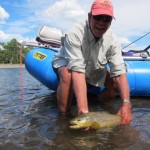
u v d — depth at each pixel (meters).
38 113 1.61
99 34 1.43
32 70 2.08
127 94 1.48
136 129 1.28
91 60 1.54
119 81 1.53
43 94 2.33
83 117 1.22
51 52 2.11
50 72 1.95
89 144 1.09
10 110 1.71
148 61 2.15
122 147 1.06
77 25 1.50
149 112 1.63
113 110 1.66
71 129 1.28
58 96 1.57
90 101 1.90
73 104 1.75
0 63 24.95
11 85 3.13
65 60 1.58
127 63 2.08
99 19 1.35
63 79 1.51
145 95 2.09
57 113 1.60
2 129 1.30
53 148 1.05
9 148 1.06
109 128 1.29
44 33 2.23
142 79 2.01
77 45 1.46
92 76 1.66
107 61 1.60
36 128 1.31
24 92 2.48
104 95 1.88
